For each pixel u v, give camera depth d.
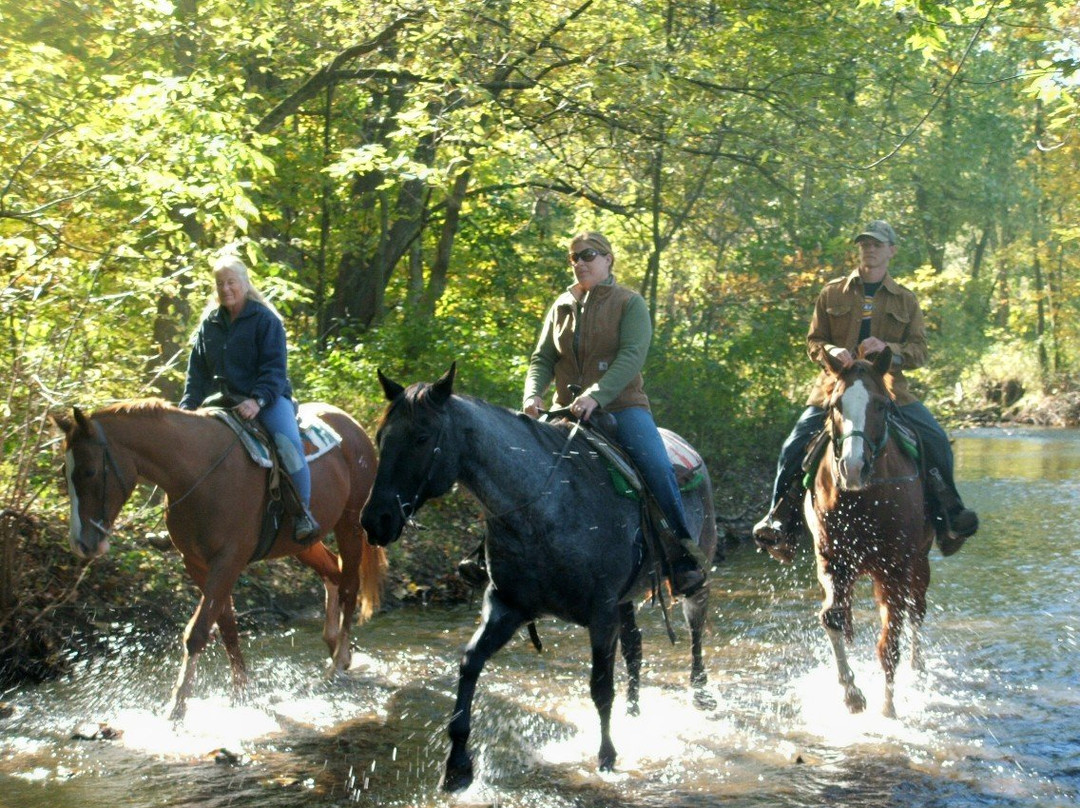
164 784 5.77
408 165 13.88
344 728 6.71
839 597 7.08
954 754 6.21
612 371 6.01
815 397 7.74
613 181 19.02
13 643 7.57
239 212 10.23
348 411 12.39
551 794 5.65
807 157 16.53
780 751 6.29
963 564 12.27
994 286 44.66
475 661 5.52
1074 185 30.44
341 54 14.62
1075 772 5.93
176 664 8.01
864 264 7.65
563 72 15.30
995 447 30.53
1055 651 8.48
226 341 7.26
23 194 9.19
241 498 6.95
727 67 15.88
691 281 21.72
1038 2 10.03
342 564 8.13
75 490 6.42
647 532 6.01
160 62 12.45
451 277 21.75
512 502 5.40
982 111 26.31
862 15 16.52
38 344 8.45
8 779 5.83
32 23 9.77
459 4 13.69
